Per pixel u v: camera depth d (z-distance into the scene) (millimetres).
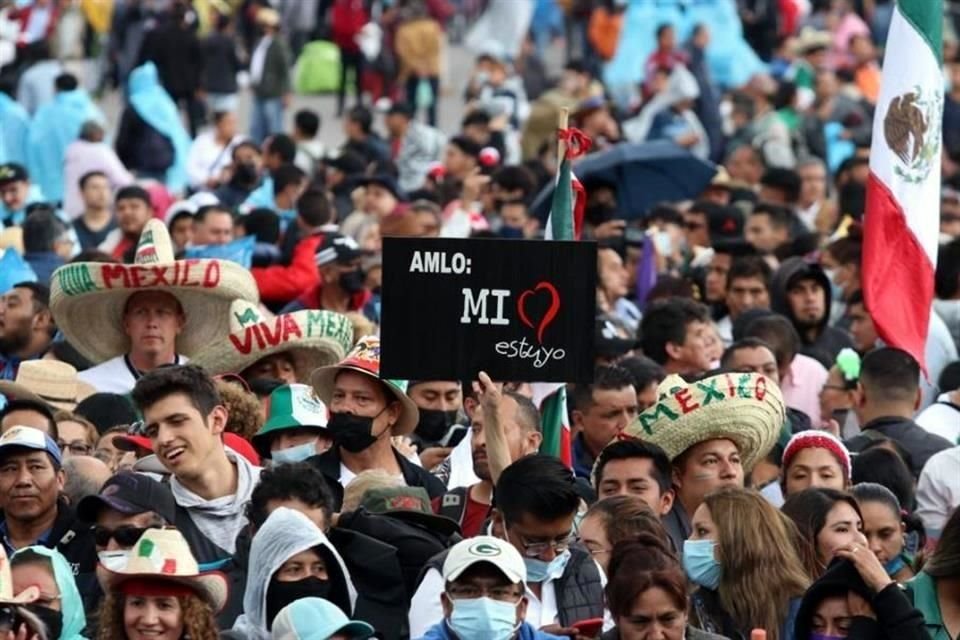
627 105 77500
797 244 39500
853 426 29922
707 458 23750
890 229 28281
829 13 82688
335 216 45031
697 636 19750
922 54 28266
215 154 57344
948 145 63844
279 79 70750
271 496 21172
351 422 23797
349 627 19359
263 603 20125
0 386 25312
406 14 75375
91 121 51500
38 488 22438
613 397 26000
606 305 35969
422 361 21844
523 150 59250
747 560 21141
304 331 27328
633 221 44469
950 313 34406
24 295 30656
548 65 84000
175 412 22219
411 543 21578
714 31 78938
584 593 21016
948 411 29391
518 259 21844
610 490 22703
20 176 45531
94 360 28109
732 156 54344
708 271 37438
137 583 19391
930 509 26375
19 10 82750
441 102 80938
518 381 21875
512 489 20750
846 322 36375
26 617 18797
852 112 63125
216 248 36219
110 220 46281
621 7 79188
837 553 19797
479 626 19312
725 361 28578
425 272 21812
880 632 19391
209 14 84312
